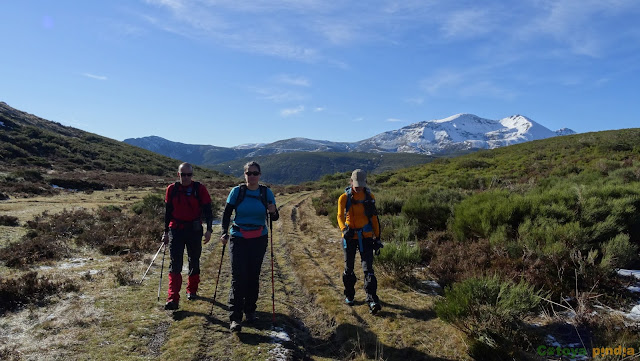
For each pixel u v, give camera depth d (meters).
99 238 10.20
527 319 4.82
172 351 3.99
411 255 6.52
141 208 16.52
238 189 4.80
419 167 47.53
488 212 7.79
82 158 51.66
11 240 9.85
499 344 4.14
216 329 4.62
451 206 10.02
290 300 6.00
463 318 4.34
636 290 5.41
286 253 9.26
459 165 39.41
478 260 6.40
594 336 4.29
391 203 13.18
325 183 40.88
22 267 7.41
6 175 28.58
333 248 9.59
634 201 8.02
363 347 4.34
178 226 5.35
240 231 4.72
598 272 5.45
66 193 26.67
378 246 5.36
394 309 5.35
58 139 57.47
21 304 5.28
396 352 4.23
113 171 50.84
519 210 7.58
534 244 6.18
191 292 5.71
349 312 5.29
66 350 3.93
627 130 47.00
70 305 5.23
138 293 5.87
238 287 4.57
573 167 24.09
